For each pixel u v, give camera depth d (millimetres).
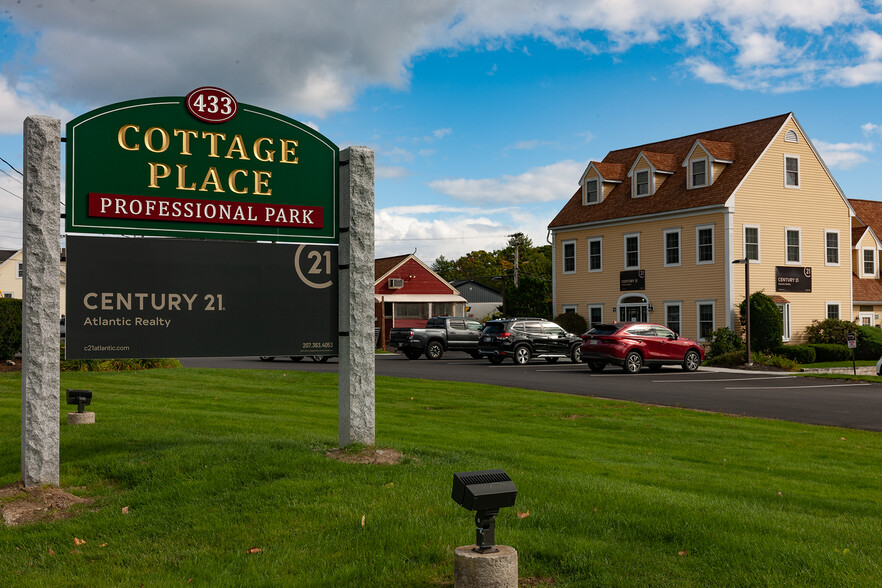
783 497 7301
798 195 35219
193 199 7926
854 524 6277
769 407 16328
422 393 16781
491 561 4266
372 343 8516
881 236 43312
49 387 6953
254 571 4852
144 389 15664
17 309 20766
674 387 20406
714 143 35031
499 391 17547
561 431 11750
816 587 4629
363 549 5246
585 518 5980
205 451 7992
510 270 85312
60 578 4832
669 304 35438
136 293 7707
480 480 4402
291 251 8359
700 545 5371
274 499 6391
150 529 5770
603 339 25594
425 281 50312
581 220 39969
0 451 8703
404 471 7375
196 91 7934
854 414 15367
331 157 8539
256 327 8195
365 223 8445
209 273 8008
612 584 4664
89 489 7035
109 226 7586
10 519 6168
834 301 36312
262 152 8242
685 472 8539
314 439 9078
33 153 6883
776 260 34281
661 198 36344
